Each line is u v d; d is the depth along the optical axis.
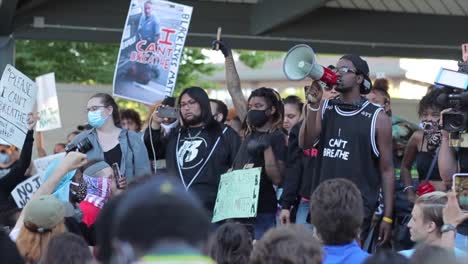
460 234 5.71
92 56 19.23
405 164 7.10
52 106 10.36
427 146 6.85
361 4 12.41
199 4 12.09
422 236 5.30
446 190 6.39
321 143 6.29
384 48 13.26
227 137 7.16
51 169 7.09
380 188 6.26
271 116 7.03
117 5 11.54
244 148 6.99
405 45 12.78
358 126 6.14
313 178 6.36
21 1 10.94
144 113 18.73
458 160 6.02
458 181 5.58
